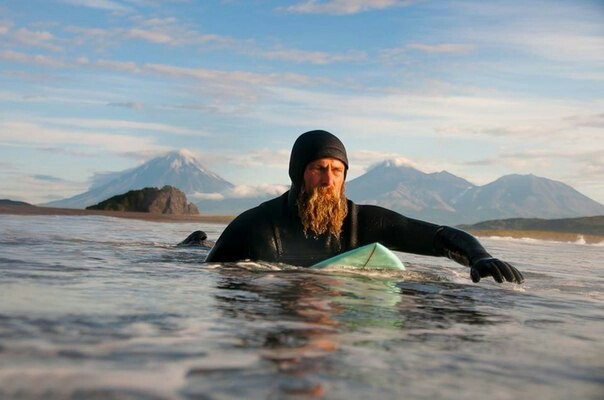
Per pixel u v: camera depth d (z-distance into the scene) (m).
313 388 1.66
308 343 2.21
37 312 2.61
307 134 6.01
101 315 2.61
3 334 2.14
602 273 6.91
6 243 7.24
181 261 5.77
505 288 4.69
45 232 10.41
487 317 3.16
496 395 1.71
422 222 6.05
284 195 6.18
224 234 5.93
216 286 3.86
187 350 2.02
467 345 2.38
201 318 2.65
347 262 5.47
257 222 5.88
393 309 3.21
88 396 1.50
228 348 2.08
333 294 3.68
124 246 7.64
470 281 5.13
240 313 2.82
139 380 1.65
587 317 3.37
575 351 2.37
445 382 1.81
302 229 5.90
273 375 1.76
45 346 1.99
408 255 8.22
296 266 5.55
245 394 1.57
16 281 3.68
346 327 2.59
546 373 1.99
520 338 2.60
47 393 1.51
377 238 6.00
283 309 2.99
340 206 5.93
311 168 5.82
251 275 4.62
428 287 4.43
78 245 7.47
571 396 1.74
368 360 2.01
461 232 5.75
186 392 1.56
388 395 1.64
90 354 1.91
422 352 2.19
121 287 3.61
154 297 3.24
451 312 3.25
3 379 1.61
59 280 3.83
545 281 5.50
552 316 3.34
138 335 2.23
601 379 1.94
